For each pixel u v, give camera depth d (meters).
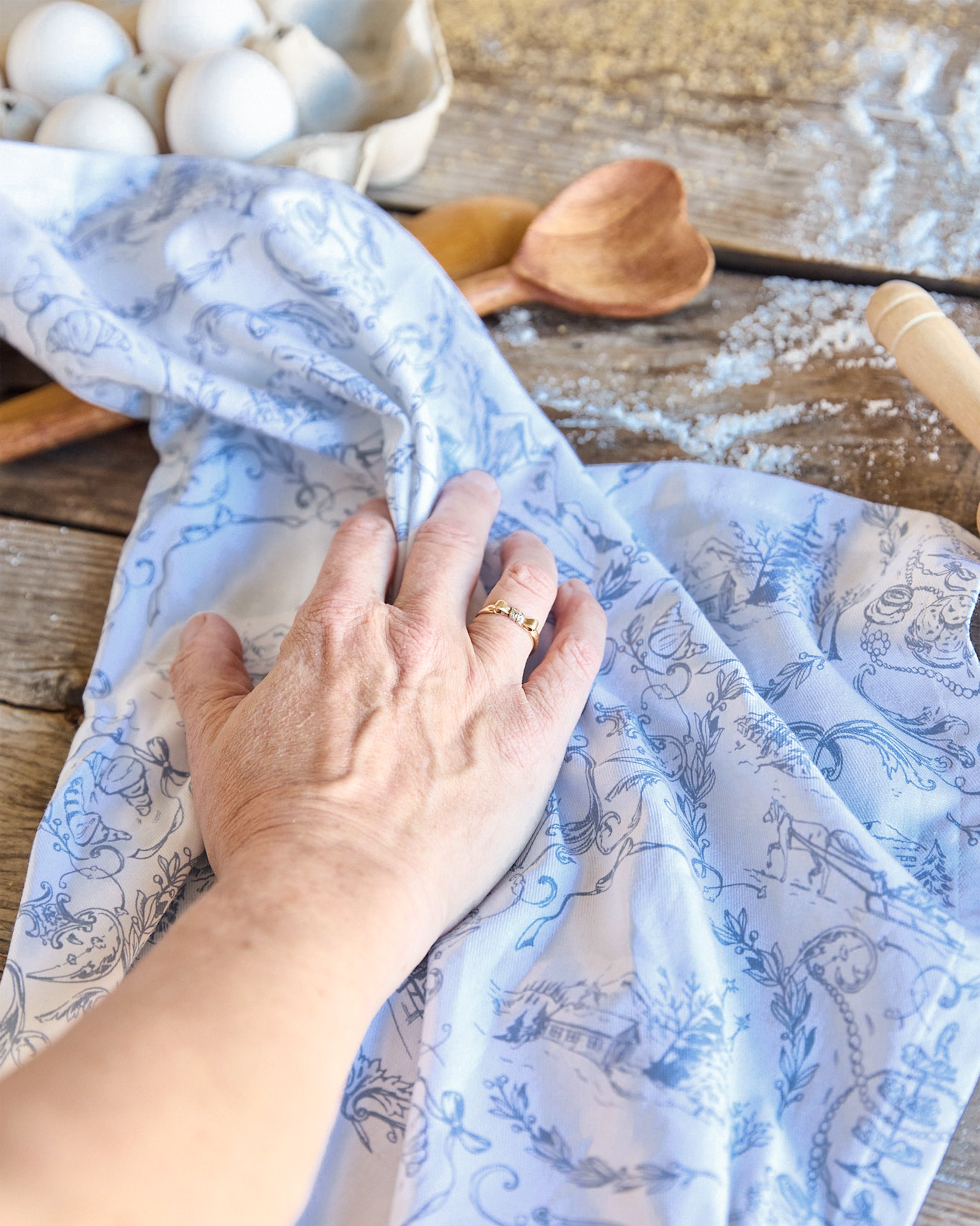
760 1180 0.38
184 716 0.52
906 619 0.55
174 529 0.63
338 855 0.40
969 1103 0.45
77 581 0.67
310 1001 0.33
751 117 0.84
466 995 0.43
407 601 0.51
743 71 0.86
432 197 0.82
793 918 0.44
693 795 0.49
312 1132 0.31
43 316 0.63
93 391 0.66
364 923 0.37
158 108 0.73
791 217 0.78
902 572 0.57
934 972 0.41
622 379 0.72
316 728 0.46
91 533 0.69
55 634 0.65
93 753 0.55
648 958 0.42
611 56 0.88
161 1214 0.26
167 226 0.66
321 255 0.62
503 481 0.63
